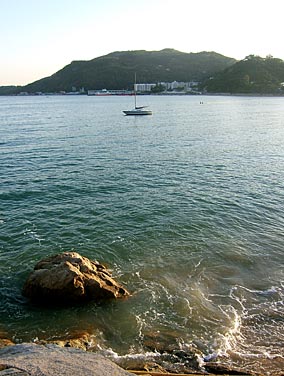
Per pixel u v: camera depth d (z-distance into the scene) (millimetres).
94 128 69125
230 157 41781
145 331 13047
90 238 20391
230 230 21625
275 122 82375
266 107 133375
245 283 16281
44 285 14375
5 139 52969
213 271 17172
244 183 31016
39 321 13461
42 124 75688
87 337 12594
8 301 14555
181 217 23391
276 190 29062
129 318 13711
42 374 6891
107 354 11789
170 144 50719
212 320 13695
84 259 16141
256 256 18641
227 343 12477
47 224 22219
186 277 16625
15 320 13484
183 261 18000
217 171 35125
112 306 14352
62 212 24172
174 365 11375
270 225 22406
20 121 82500
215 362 11555
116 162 38625
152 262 17844
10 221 22609
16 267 17250
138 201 26375
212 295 15336
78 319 13625
